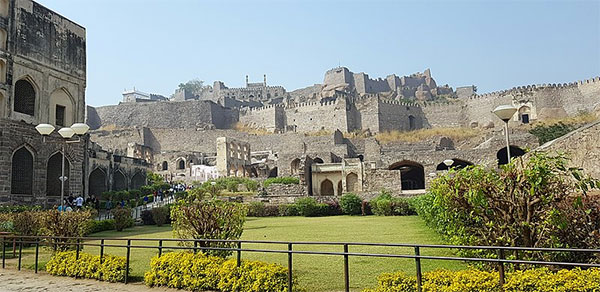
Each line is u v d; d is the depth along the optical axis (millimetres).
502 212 6805
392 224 19625
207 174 58844
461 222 7812
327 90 100812
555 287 5480
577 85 67500
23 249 14078
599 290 5289
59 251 10242
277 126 82188
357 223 20766
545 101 68812
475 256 7133
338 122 76938
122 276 8703
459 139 63969
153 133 76438
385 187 35094
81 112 29953
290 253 6688
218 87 118312
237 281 7414
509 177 6730
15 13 25219
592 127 11234
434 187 8102
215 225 9211
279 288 7102
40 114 26297
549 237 6684
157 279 8211
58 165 27766
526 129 58781
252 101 102500
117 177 38656
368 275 8516
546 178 6520
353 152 65688
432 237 13859
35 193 25297
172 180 58125
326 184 44469
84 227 12055
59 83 28203
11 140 24047
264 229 18453
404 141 66000
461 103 77938
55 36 28188
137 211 28391
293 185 35812
